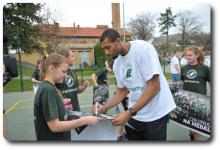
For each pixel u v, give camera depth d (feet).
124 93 11.10
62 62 8.37
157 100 10.13
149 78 9.59
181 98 15.10
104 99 17.88
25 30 63.62
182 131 18.38
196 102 14.69
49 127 8.18
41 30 66.85
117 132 10.77
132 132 10.80
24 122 22.95
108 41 9.50
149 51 9.70
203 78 15.29
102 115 10.21
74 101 13.15
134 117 10.44
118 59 10.27
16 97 39.01
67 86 12.82
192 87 15.46
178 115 15.20
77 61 92.38
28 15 63.67
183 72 15.85
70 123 8.37
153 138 10.27
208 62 19.16
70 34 90.17
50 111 8.06
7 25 57.72
